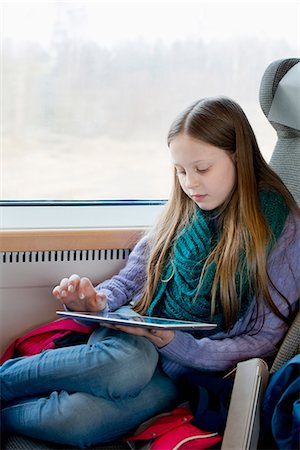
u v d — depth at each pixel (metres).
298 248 1.77
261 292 1.75
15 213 2.11
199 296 1.80
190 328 1.58
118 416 1.63
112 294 1.92
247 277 1.76
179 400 1.74
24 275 2.00
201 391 1.65
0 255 1.98
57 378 1.63
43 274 2.01
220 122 1.76
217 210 1.84
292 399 1.55
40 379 1.64
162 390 1.72
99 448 1.63
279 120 1.91
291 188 1.88
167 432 1.59
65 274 2.03
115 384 1.62
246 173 1.78
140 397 1.68
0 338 2.02
